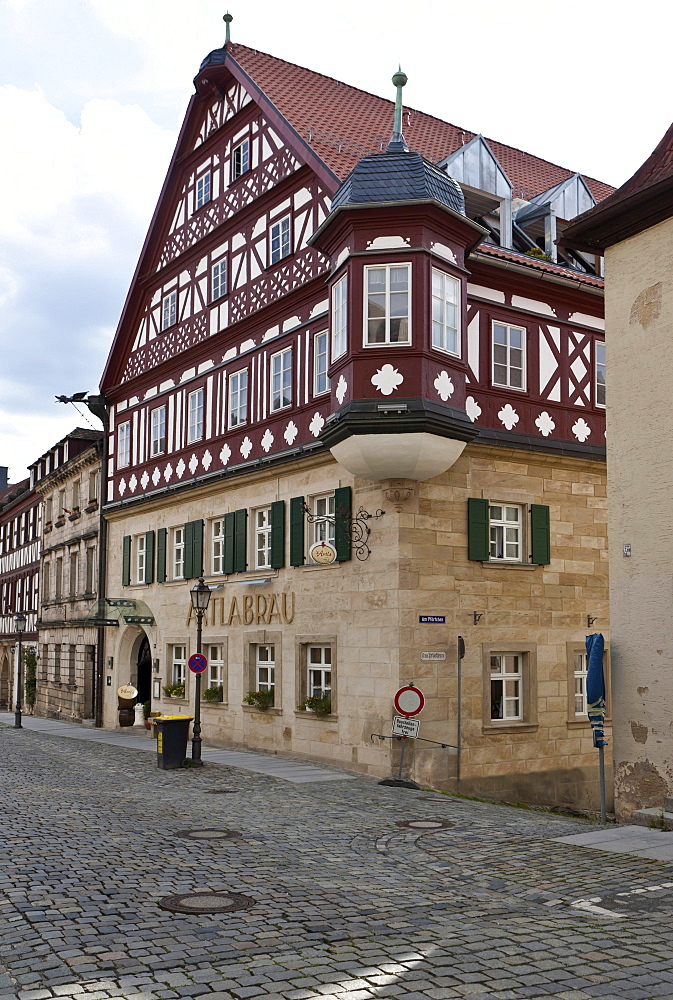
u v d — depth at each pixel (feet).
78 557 116.67
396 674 57.47
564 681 65.00
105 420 103.86
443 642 59.16
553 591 65.05
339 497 62.85
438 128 84.23
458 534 60.75
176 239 91.25
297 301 70.69
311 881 29.81
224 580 77.36
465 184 69.97
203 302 85.30
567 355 68.39
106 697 102.12
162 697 87.20
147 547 92.27
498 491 63.16
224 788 51.96
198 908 25.82
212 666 79.36
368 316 57.31
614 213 41.68
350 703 60.85
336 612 62.80
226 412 79.56
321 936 23.43
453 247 59.57
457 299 59.36
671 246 40.65
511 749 61.72
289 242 72.38
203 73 82.89
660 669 39.37
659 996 19.67
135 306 98.43
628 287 42.45
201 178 87.30
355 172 59.11
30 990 19.45
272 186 74.95
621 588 41.34
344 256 58.90
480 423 62.64
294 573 67.77
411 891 28.78
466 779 59.41
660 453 40.32
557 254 74.43
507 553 64.08
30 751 73.31
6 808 43.70
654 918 25.45
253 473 73.31
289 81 80.02
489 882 30.07
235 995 19.35
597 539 67.92
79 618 112.37
